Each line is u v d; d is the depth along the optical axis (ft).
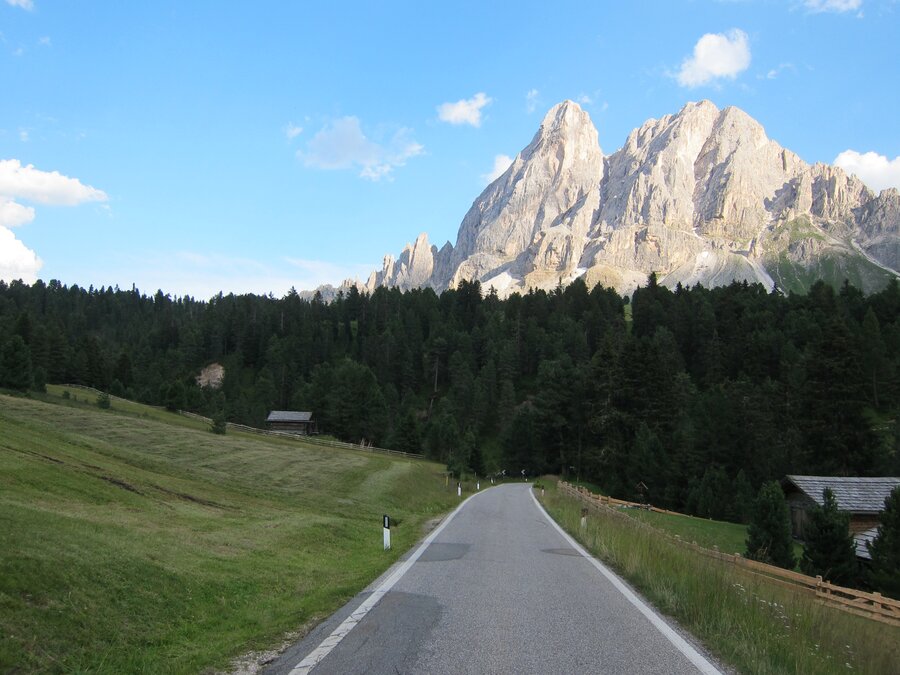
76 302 629.10
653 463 197.57
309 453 182.29
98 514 46.11
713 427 216.13
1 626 18.78
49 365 350.84
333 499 99.09
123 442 141.79
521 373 431.84
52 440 95.04
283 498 91.76
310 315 531.91
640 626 25.61
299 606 28.12
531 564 43.62
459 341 437.99
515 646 22.03
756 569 54.54
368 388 339.77
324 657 20.11
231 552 39.93
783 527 85.76
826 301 388.57
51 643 19.06
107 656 19.31
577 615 27.48
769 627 25.03
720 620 25.62
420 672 18.79
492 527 72.43
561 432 284.61
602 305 504.84
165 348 513.04
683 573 33.94
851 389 199.82
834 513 82.17
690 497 175.11
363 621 25.35
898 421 209.15
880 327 349.20
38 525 31.35
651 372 237.86
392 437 302.45
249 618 25.72
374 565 42.16
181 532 44.47
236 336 496.64
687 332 390.21
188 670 18.70
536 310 506.89
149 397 347.77
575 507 91.15
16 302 580.71
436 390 427.33
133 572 27.40
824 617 29.19
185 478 93.71
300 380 414.62
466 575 38.04
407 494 123.85
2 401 162.81
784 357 301.22
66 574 24.13
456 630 24.14
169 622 23.81
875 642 27.09
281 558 41.29
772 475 201.46
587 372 286.46
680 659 20.84
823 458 199.11
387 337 447.01
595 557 48.75
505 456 308.81
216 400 333.83
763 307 412.98
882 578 74.18
